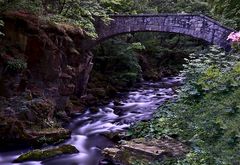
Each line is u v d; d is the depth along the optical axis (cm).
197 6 2355
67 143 924
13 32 902
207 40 1333
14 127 857
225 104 602
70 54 1160
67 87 1149
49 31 1012
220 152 533
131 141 756
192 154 603
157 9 2375
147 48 2422
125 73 1784
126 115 1257
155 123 853
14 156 807
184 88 823
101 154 817
